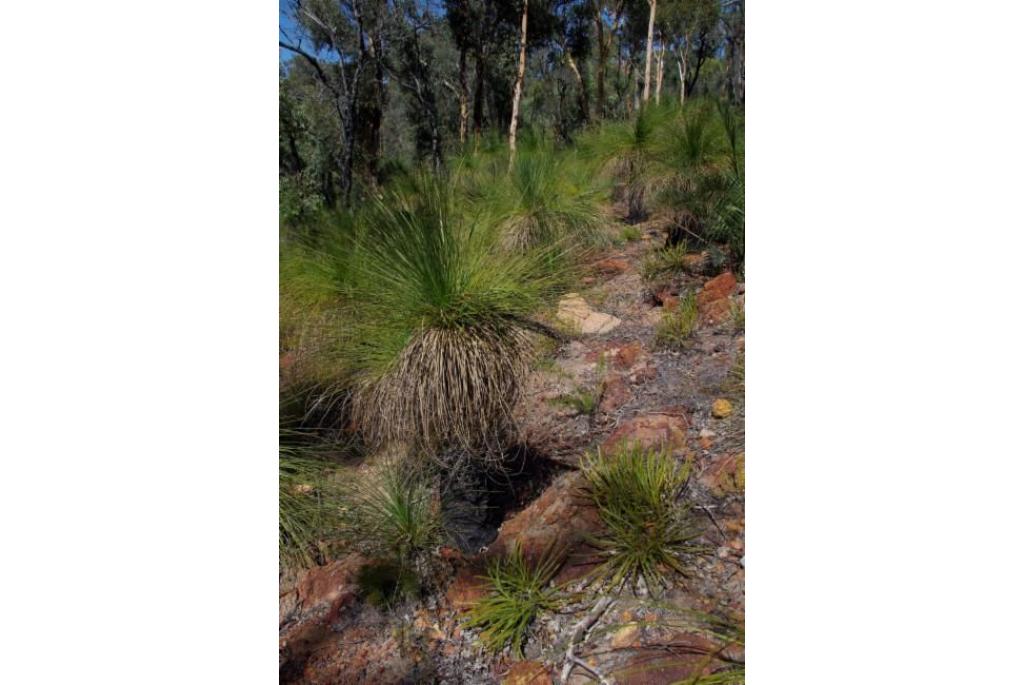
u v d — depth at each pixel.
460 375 1.82
